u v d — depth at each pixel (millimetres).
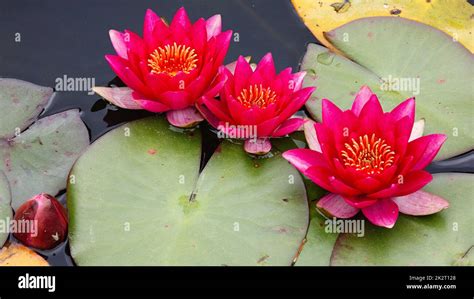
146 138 1836
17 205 1691
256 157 1798
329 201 1651
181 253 1594
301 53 2084
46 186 1736
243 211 1675
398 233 1632
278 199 1696
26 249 1627
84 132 1856
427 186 1720
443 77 1983
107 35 2123
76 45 2092
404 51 2051
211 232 1632
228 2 2225
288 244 1610
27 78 1988
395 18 2111
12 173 1752
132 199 1701
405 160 1588
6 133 1829
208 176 1751
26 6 2193
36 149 1801
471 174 1741
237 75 1800
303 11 2174
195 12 2199
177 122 1834
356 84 1980
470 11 2160
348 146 1636
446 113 1901
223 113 1747
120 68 1821
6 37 2102
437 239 1614
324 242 1620
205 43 1850
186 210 1676
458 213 1664
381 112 1649
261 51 2084
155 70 1850
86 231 1635
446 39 2055
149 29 1906
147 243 1613
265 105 1792
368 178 1525
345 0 2193
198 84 1770
